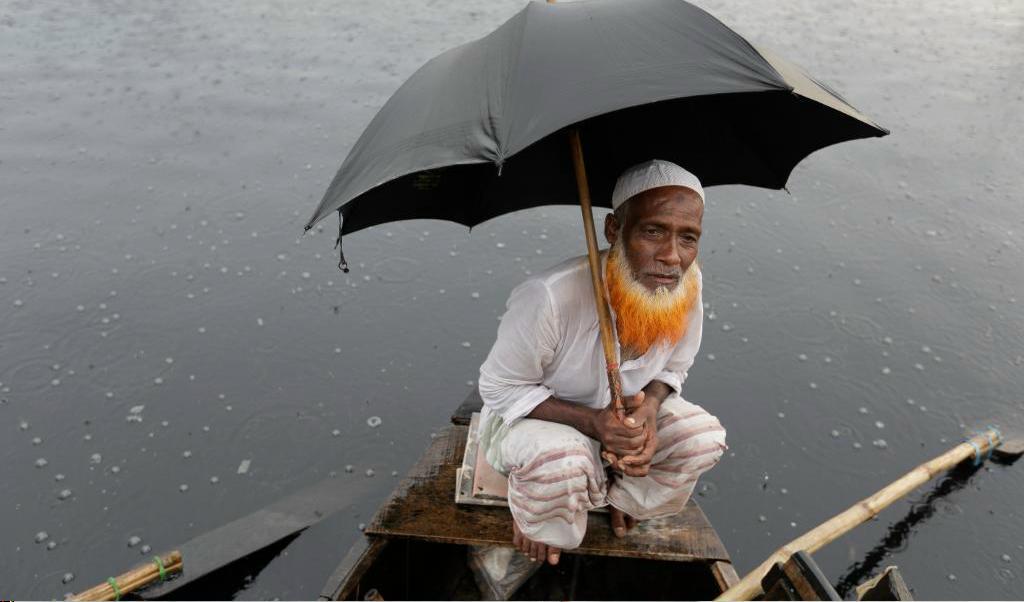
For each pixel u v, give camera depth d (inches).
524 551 95.3
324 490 127.0
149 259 177.8
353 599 94.2
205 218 191.9
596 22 74.0
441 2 320.5
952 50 301.0
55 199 196.2
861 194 210.8
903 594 91.7
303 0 319.6
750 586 89.1
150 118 233.5
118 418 139.1
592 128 90.0
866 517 111.0
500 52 74.5
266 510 122.4
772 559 97.6
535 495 87.7
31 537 118.6
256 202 198.5
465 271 178.2
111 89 248.2
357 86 254.7
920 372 153.6
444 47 281.7
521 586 104.9
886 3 345.1
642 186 77.1
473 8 315.6
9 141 218.7
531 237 191.0
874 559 120.6
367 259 180.9
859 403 146.5
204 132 227.5
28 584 111.9
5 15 295.7
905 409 145.5
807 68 278.7
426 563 105.5
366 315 164.4
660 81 66.7
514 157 88.4
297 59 271.3
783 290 173.9
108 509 123.6
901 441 139.4
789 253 186.4
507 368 86.9
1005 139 240.1
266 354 153.6
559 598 104.0
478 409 117.8
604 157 92.2
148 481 128.3
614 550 96.4
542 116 65.5
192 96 246.1
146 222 189.8
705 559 95.8
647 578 103.3
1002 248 190.9
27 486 126.4
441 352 155.5
